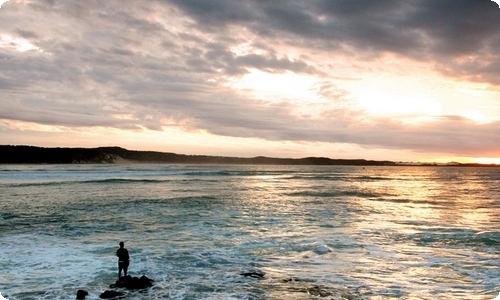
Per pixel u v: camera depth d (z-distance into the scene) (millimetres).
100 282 11375
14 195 34531
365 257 14320
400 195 40344
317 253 14781
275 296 10383
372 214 25109
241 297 10297
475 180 82938
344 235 18062
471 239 17328
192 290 10789
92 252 14680
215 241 16688
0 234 17859
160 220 22016
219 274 12234
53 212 24750
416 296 10531
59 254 14328
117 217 22984
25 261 13398
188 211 25672
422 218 23547
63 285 11062
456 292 10828
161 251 14930
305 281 11633
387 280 11789
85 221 21500
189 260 13734
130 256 14141
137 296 10297
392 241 16891
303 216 23859
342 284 11406
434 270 12797
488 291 10922
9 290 10609
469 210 27719
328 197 36375
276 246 15828
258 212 25422
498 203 32812
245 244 16156
